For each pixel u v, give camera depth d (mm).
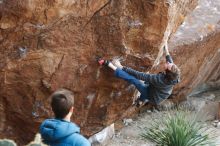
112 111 6887
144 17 5906
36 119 6336
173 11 6062
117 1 5785
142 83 6180
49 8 5586
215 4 9008
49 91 6117
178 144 7863
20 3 5500
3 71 5918
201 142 7980
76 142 3680
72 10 5680
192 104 10289
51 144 3711
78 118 6688
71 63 6027
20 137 6625
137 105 7410
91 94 6473
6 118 6434
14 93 6164
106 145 8500
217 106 10406
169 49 7637
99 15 5824
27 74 5969
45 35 5770
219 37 8922
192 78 9656
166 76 5996
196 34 8148
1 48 5789
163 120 8703
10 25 5645
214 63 10227
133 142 8695
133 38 6055
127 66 6285
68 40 5867
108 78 6344
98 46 6016
